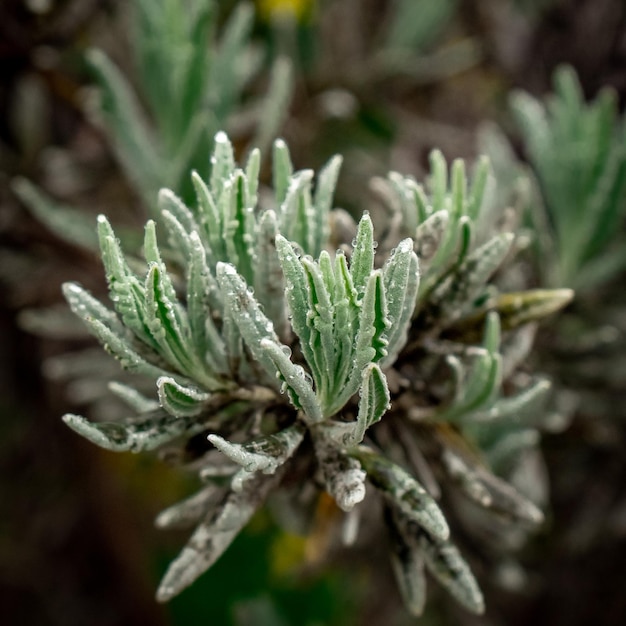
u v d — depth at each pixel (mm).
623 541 443
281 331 256
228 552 482
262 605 477
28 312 398
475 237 281
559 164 337
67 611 567
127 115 345
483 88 518
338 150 465
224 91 354
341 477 243
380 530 370
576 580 460
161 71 349
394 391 266
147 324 242
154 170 348
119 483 569
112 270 240
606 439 369
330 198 261
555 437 392
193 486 589
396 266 233
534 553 436
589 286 341
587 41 409
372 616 494
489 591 454
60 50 402
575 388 342
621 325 347
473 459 277
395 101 499
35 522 538
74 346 483
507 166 348
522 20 442
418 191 258
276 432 254
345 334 235
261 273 250
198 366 250
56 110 430
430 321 266
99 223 238
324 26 488
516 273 321
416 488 246
